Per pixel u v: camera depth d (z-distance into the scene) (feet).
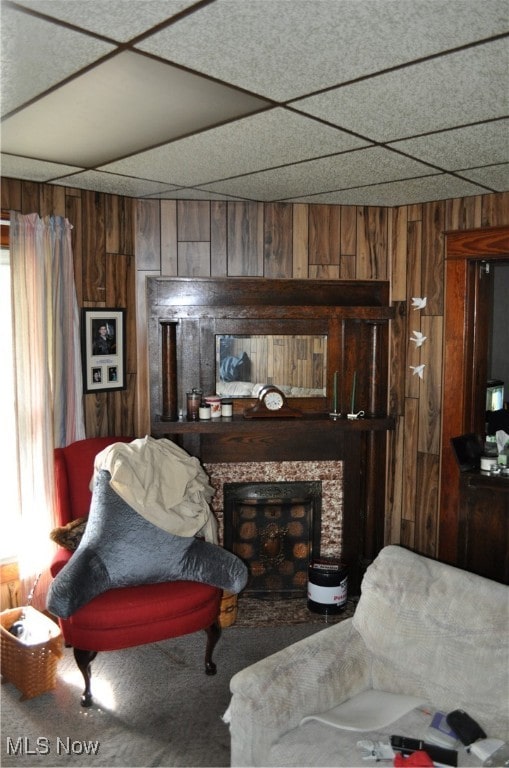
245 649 9.88
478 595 6.23
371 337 11.44
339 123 6.84
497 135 7.22
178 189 10.29
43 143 7.69
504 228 10.19
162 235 11.18
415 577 6.70
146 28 4.69
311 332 11.49
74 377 10.34
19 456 9.65
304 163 8.55
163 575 8.61
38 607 10.11
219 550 9.04
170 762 7.27
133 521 8.64
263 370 11.50
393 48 4.98
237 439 11.37
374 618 6.72
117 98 6.17
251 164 8.63
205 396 11.39
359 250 11.55
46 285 9.81
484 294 11.04
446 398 11.09
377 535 12.10
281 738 5.87
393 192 10.34
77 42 4.94
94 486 9.12
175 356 10.91
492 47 4.93
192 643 10.08
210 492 9.78
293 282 11.44
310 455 11.59
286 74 5.52
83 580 8.02
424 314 11.30
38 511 9.91
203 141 7.54
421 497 11.59
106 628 8.00
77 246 10.44
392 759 5.39
